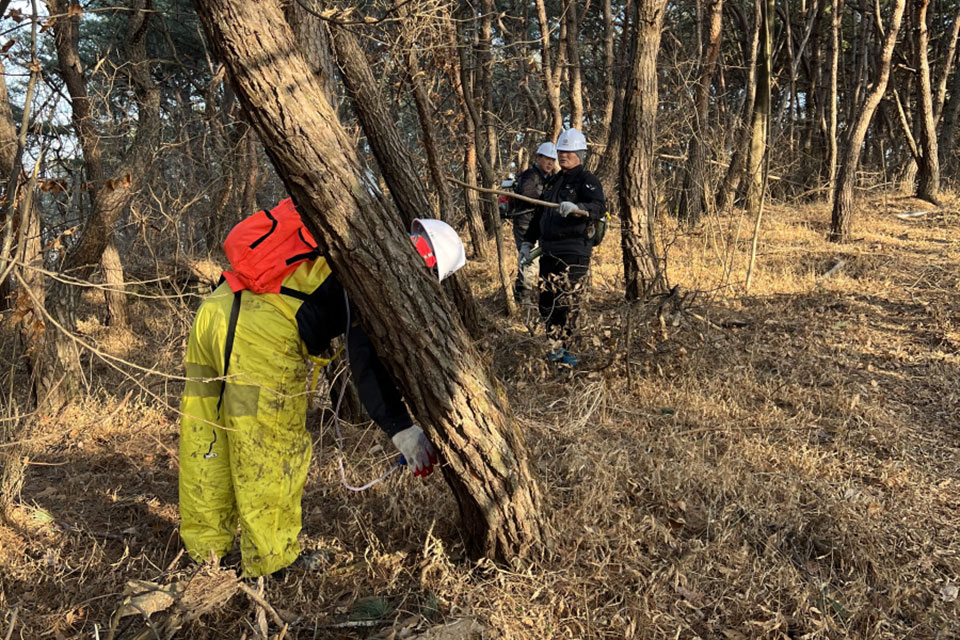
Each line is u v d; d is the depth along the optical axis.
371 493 3.26
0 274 2.09
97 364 5.52
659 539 2.86
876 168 17.78
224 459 2.50
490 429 2.34
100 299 8.06
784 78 18.62
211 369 2.44
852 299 6.68
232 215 7.86
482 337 4.94
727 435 3.87
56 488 3.50
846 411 4.16
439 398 2.22
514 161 11.42
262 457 2.39
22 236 2.29
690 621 2.43
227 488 2.54
